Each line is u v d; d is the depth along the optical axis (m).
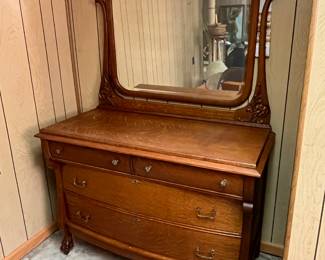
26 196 1.96
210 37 1.71
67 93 2.11
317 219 1.08
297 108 1.62
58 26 1.98
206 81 1.78
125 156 1.54
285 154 1.73
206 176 1.38
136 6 1.85
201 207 1.48
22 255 1.96
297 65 1.56
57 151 1.75
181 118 1.87
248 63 1.64
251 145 1.46
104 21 1.96
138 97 2.01
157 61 1.88
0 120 1.74
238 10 1.60
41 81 1.93
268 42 1.59
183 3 1.72
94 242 1.87
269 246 1.92
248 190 1.32
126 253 1.76
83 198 1.82
